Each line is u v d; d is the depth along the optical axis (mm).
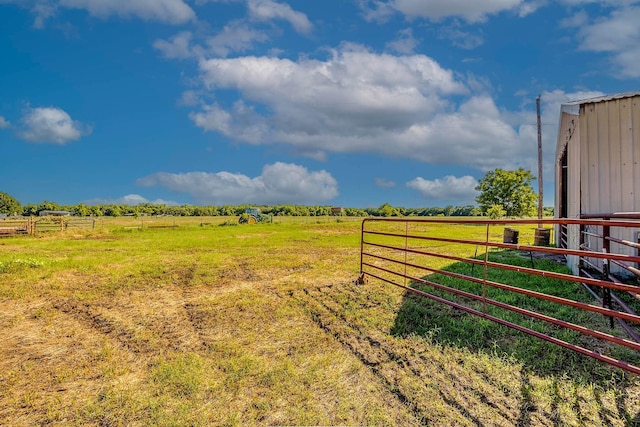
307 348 3844
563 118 7676
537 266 8219
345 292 6266
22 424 2654
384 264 9531
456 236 20125
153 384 3166
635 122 5805
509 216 39969
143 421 2637
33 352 4035
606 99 5945
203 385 3109
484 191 41812
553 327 4117
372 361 3453
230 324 4801
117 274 8695
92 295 6672
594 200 6086
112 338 4441
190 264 10180
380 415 2570
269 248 14555
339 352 3697
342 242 17156
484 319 4453
